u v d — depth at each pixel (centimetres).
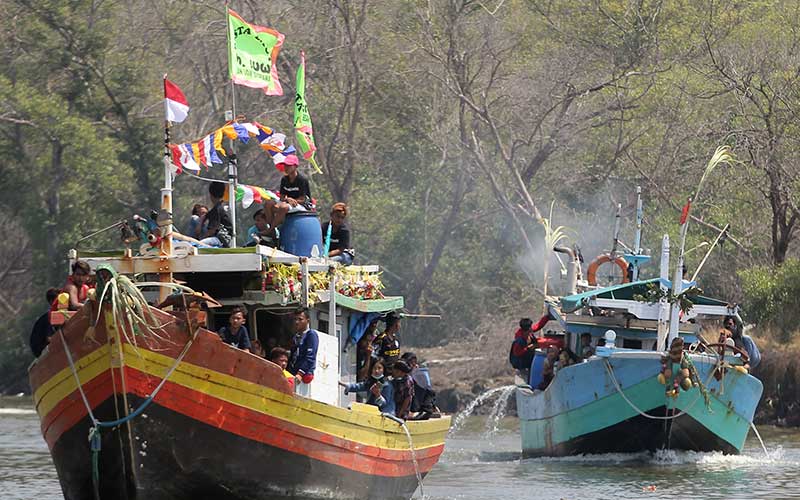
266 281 5278
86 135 16850
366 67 16412
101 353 4700
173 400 4794
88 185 17238
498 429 11456
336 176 16988
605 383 7812
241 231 16488
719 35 16000
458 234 17975
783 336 11894
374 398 5997
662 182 14912
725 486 6800
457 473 7500
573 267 9169
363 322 6119
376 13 16400
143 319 4656
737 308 8269
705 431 7912
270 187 17300
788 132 13225
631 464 7888
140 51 18388
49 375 4847
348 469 5431
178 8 17675
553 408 8238
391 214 17688
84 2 17600
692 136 14462
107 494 4909
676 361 7581
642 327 8262
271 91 6438
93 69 17475
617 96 15650
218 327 5403
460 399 13400
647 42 16275
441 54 16300
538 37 17450
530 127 16662
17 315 18750
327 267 5606
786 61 13925
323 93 16812
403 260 17675
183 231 17675
